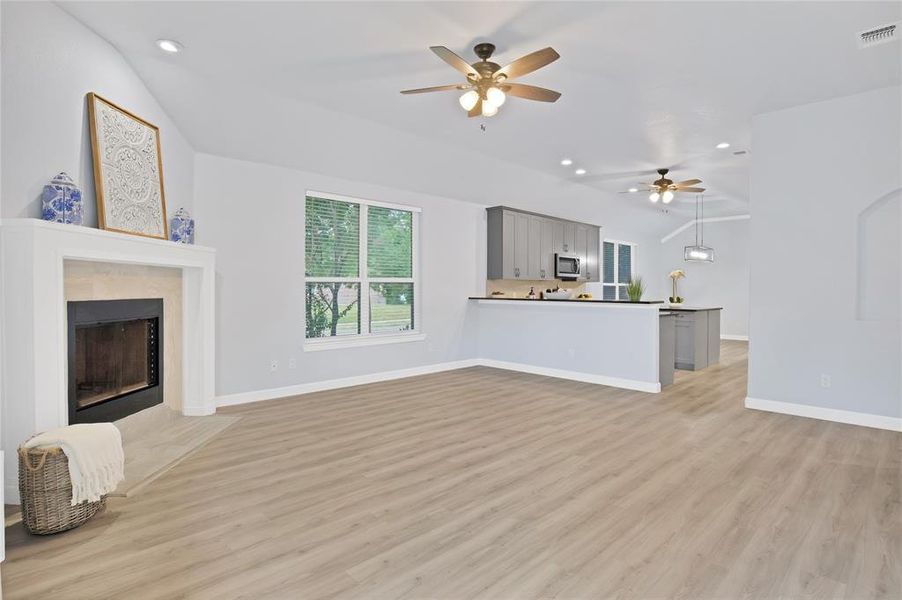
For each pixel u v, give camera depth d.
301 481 2.79
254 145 4.51
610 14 2.75
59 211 2.61
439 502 2.51
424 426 3.90
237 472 2.93
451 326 6.65
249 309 4.71
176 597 1.74
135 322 3.60
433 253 6.38
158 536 2.17
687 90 3.82
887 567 1.93
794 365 4.22
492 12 2.74
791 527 2.25
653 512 2.40
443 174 5.90
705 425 3.93
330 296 5.47
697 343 6.57
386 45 3.15
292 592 1.76
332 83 3.75
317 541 2.12
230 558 1.99
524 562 1.96
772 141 4.29
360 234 5.71
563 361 6.05
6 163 2.42
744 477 2.84
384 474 2.89
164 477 2.85
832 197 4.00
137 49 3.23
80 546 2.09
